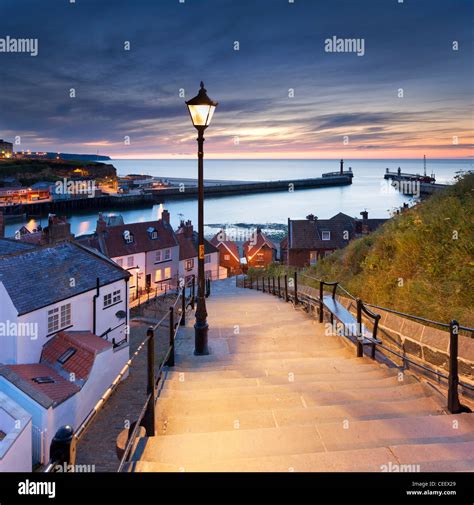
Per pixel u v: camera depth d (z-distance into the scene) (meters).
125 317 26.92
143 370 23.23
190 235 58.44
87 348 19.94
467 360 5.76
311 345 9.75
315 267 20.48
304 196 196.50
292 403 5.80
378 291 10.42
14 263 21.61
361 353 8.28
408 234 11.23
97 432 16.78
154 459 4.27
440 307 7.66
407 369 7.07
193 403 5.85
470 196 12.18
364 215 57.19
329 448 4.40
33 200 146.75
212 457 4.31
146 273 49.16
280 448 4.41
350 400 5.86
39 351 20.50
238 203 171.88
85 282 23.73
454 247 9.41
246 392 6.30
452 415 4.96
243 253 75.94
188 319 13.73
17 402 16.30
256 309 15.74
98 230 47.75
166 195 191.88
